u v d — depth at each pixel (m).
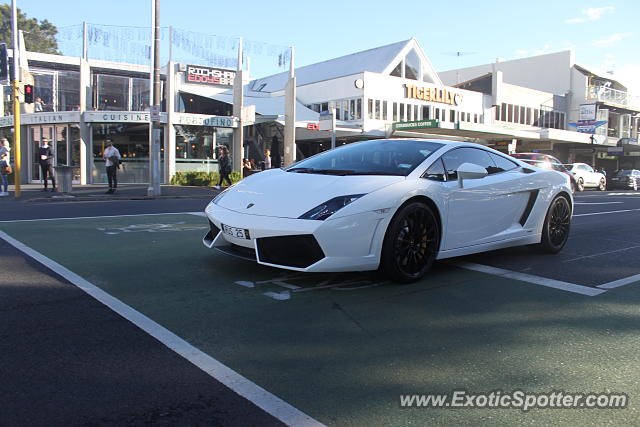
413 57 33.88
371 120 30.30
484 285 4.37
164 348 2.86
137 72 27.72
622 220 9.34
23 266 4.70
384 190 4.04
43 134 21.83
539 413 2.26
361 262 3.91
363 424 2.13
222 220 4.16
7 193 14.27
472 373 2.64
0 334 3.01
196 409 2.22
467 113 36.12
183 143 22.34
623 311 3.71
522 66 46.94
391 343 3.03
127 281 4.24
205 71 30.19
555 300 3.96
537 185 5.46
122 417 2.14
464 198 4.64
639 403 2.36
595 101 43.00
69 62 26.22
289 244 3.80
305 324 3.31
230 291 3.99
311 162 5.05
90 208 10.76
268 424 2.12
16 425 2.06
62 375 2.51
